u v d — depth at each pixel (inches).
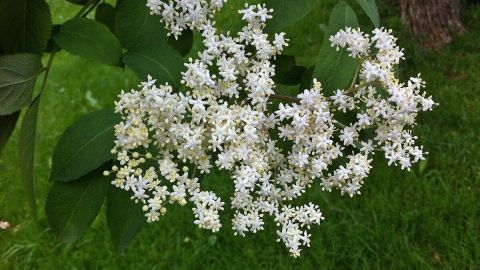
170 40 8.3
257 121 5.9
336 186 7.1
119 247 6.1
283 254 15.7
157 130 6.0
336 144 6.6
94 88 24.8
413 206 16.5
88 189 6.2
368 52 6.4
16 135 21.2
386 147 6.7
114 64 6.5
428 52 25.1
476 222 15.7
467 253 14.8
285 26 6.4
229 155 5.9
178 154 6.2
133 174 5.9
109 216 6.2
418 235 15.8
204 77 5.9
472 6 30.2
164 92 5.8
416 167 18.1
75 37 6.4
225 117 5.8
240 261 15.5
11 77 6.1
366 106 6.5
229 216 16.8
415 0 26.0
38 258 16.5
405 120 6.5
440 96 21.5
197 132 5.8
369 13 6.5
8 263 16.5
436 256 15.1
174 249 16.3
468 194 16.9
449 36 26.2
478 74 23.1
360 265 15.2
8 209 18.5
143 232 16.8
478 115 20.5
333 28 6.3
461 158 18.6
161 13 6.4
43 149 21.0
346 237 15.9
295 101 6.5
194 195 6.1
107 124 6.1
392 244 15.4
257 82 6.0
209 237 16.2
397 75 6.7
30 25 6.5
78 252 16.6
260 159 6.1
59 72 26.0
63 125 22.5
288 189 6.7
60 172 6.0
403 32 26.3
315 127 6.2
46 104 23.9
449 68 24.0
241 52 6.1
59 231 6.2
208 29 6.1
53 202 6.1
